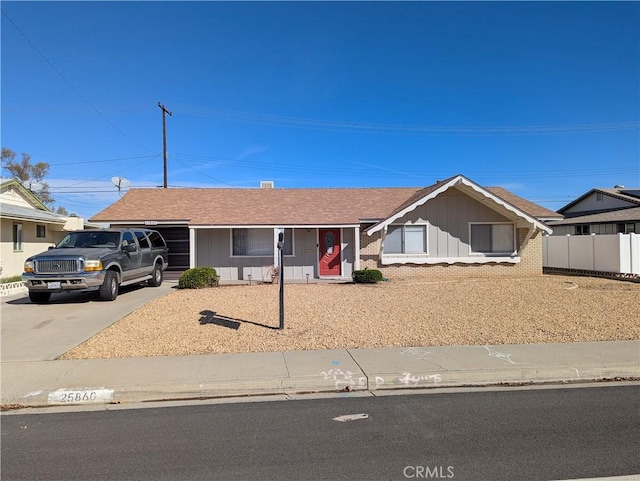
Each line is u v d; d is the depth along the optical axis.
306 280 18.25
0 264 19.16
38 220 21.03
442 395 6.00
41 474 3.99
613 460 4.11
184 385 6.11
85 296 14.02
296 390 6.21
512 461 4.11
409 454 4.27
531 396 5.91
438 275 19.22
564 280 17.45
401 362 7.05
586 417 5.15
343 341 8.30
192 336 8.70
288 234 19.25
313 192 22.05
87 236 13.92
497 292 14.12
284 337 8.56
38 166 47.19
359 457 4.23
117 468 4.09
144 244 15.59
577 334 8.77
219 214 18.98
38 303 12.63
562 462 4.08
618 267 18.84
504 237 19.52
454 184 18.38
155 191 21.73
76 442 4.66
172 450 4.43
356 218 18.81
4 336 8.95
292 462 4.14
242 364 6.97
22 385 6.20
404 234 19.30
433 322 9.84
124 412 5.54
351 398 5.92
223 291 14.84
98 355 7.62
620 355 7.38
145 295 14.05
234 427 4.98
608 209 33.28
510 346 7.96
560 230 35.78
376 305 11.87
